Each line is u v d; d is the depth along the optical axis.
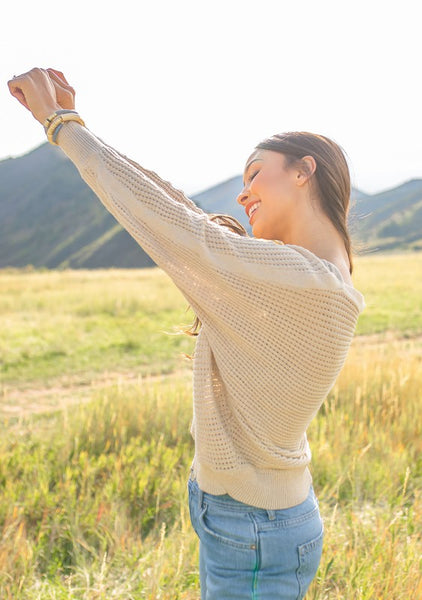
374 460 4.05
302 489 1.41
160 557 2.73
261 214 1.40
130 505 3.51
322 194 1.36
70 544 3.09
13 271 81.44
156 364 9.25
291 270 1.16
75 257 119.81
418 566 2.65
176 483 3.61
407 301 16.25
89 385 8.09
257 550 1.33
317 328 1.18
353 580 2.54
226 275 1.16
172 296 15.91
